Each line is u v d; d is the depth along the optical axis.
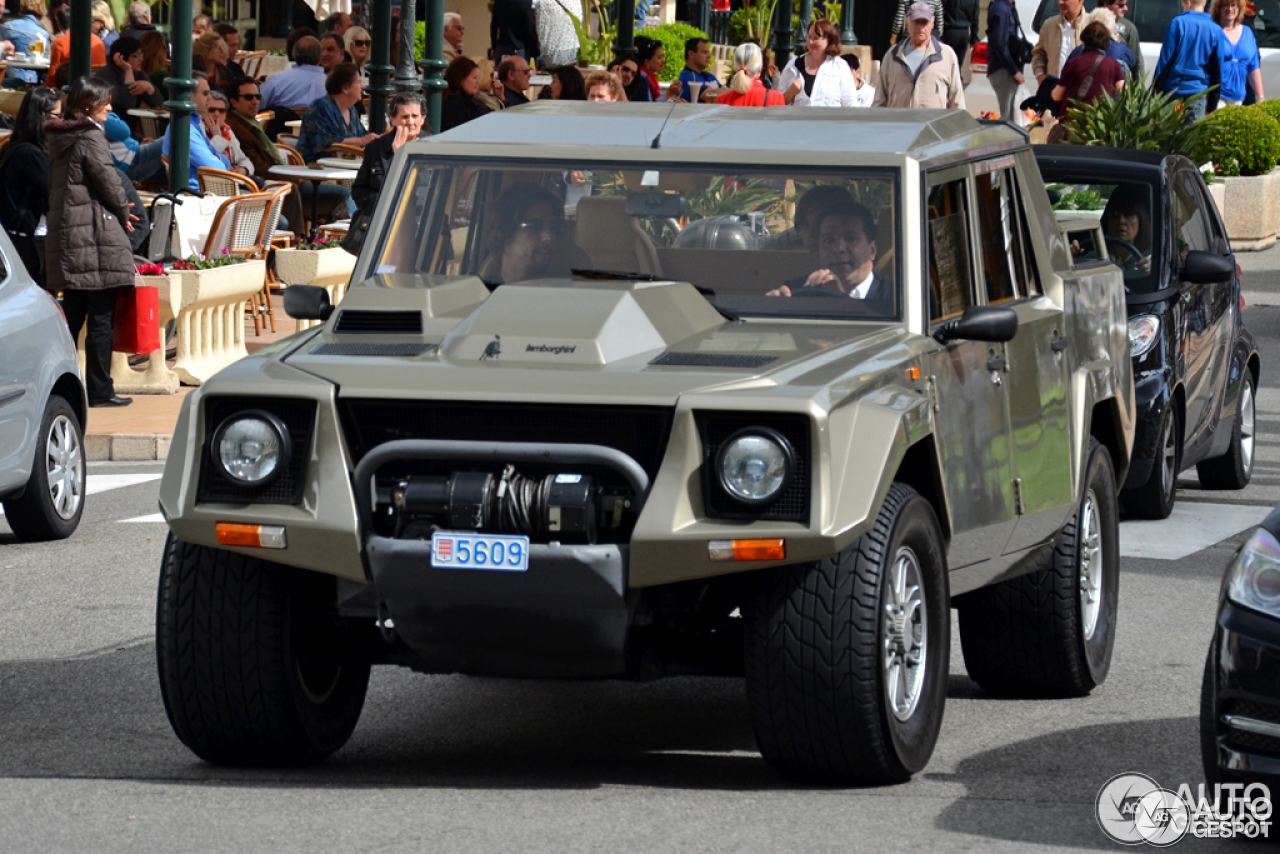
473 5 70.31
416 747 15.03
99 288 30.81
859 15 91.00
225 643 13.31
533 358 13.02
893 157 14.88
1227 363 28.30
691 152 15.20
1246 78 58.94
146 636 18.72
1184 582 22.17
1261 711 11.80
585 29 66.25
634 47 60.50
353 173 40.50
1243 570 12.12
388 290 14.45
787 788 13.41
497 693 17.06
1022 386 15.66
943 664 13.84
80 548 23.17
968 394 14.55
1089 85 46.72
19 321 22.86
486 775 13.93
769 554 12.18
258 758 13.91
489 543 12.37
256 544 12.70
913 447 13.60
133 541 23.64
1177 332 26.02
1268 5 65.19
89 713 15.86
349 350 13.48
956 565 14.49
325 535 12.55
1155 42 65.19
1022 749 14.92
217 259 34.75
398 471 12.87
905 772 13.35
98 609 19.89
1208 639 19.39
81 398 24.31
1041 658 16.58
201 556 13.42
